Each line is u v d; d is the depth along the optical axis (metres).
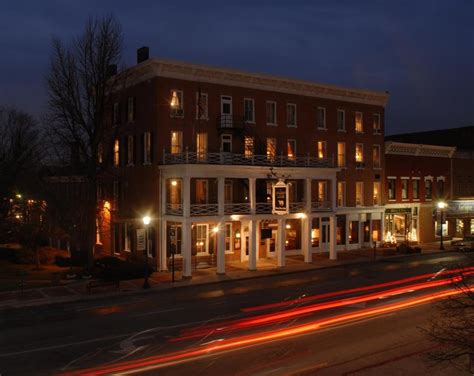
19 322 21.48
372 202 49.50
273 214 36.75
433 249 48.41
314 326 20.50
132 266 32.19
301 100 44.06
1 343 18.31
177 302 25.61
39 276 33.84
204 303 25.30
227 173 34.75
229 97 39.41
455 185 57.81
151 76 36.59
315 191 44.72
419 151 53.94
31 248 40.06
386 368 15.14
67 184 41.84
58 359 16.47
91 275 32.06
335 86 45.78
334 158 46.34
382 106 50.78
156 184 36.19
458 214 57.22
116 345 18.03
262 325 20.72
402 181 52.53
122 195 40.69
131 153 40.03
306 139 44.31
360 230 48.38
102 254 43.34
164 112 36.25
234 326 20.56
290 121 43.41
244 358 16.45
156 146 36.09
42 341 18.55
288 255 43.25
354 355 16.66
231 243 39.66
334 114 46.66
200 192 38.06
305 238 39.81
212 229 38.50
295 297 26.61
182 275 33.28
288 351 17.17
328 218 45.88
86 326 20.73
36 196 37.97
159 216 35.94
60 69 38.12
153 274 34.16
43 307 24.58
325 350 17.28
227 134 39.34
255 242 35.91
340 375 14.62
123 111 40.28
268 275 34.06
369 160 49.44
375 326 20.42
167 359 16.42
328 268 37.28
